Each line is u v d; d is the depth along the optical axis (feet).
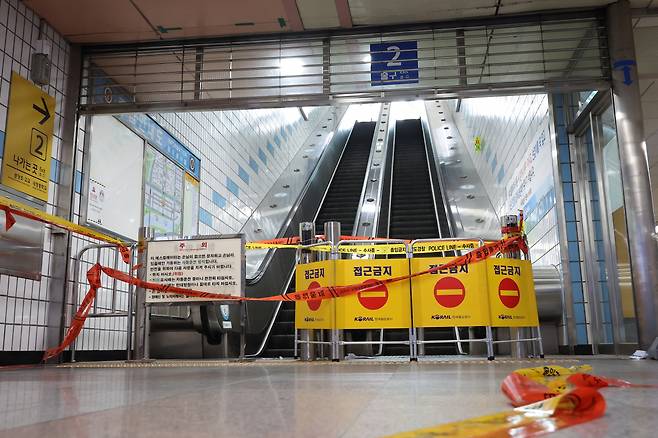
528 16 19.92
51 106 18.67
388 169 41.37
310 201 36.55
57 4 17.74
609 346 19.70
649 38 20.30
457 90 19.89
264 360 18.02
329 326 16.60
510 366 13.26
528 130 24.97
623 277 18.78
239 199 32.32
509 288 16.31
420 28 20.27
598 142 20.51
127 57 20.81
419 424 4.81
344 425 4.82
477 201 32.68
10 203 14.60
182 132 25.98
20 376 11.55
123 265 21.29
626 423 4.70
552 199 21.84
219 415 5.51
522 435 4.13
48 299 17.42
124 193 21.35
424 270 16.31
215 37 20.72
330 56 21.15
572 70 19.62
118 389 8.45
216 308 19.69
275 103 20.11
